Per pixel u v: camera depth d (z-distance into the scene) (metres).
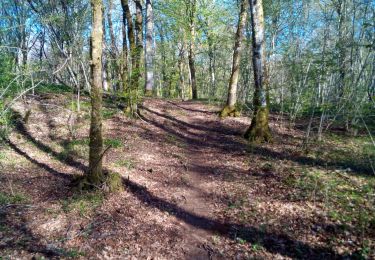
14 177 8.63
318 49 14.27
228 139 13.32
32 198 7.62
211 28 25.50
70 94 17.78
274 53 18.31
